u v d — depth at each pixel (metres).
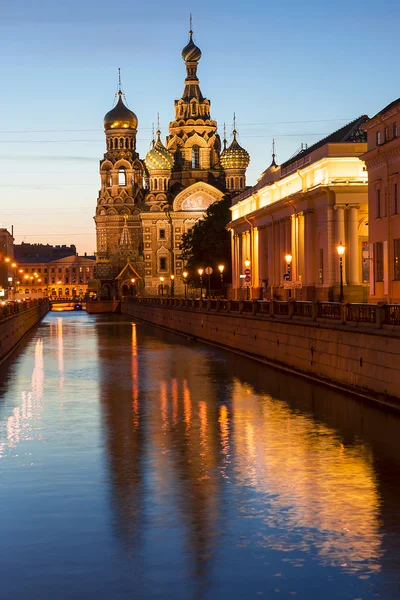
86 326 145.12
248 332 75.62
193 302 107.56
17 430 41.91
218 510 27.75
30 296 197.50
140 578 22.08
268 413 45.34
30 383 60.31
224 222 153.75
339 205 83.25
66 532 25.62
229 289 135.25
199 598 20.84
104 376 64.00
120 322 162.38
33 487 30.81
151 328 135.12
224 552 23.81
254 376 61.19
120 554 23.78
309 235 89.69
